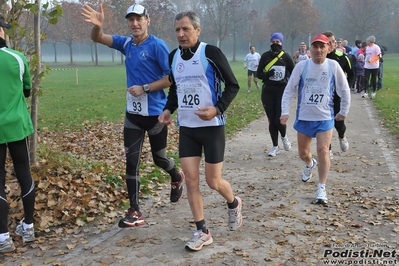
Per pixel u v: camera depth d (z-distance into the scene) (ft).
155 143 16.38
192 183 13.92
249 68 68.13
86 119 43.21
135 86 15.39
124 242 14.70
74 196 17.61
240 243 14.38
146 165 23.77
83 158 22.70
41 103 57.16
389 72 107.34
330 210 17.28
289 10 231.91
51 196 17.08
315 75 18.12
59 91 76.33
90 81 104.17
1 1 16.98
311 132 18.62
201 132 13.64
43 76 18.31
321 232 15.11
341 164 24.17
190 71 13.46
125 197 18.93
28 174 14.57
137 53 15.65
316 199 18.08
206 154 13.74
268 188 20.40
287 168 23.89
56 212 16.51
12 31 16.96
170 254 13.76
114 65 215.92
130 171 15.84
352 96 56.59
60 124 40.11
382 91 62.28
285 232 15.10
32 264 13.33
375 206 17.46
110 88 82.69
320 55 17.81
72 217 16.55
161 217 17.04
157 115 15.85
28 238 14.61
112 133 35.42
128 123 16.07
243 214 17.06
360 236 14.69
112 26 199.72
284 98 19.10
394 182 20.61
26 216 14.60
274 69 25.17
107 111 49.21
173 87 14.69
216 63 13.29
